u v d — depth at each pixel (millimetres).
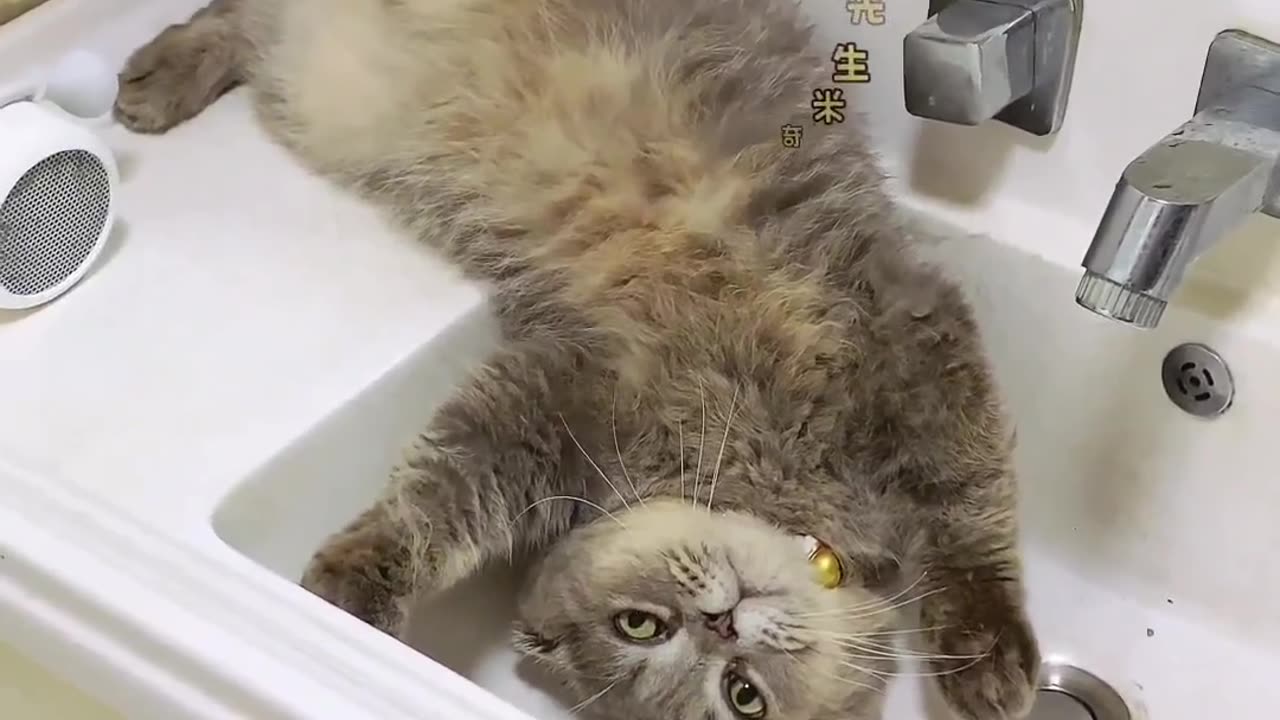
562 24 602
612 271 599
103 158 563
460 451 567
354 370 552
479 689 426
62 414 528
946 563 598
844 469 593
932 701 601
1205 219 460
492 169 611
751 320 585
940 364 581
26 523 462
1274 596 579
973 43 511
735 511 593
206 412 533
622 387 590
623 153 595
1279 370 541
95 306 564
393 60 623
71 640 449
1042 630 615
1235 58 509
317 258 593
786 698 571
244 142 635
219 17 650
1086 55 547
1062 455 609
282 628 438
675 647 574
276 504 529
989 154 587
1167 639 601
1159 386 572
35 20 615
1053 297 582
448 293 589
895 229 599
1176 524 592
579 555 584
